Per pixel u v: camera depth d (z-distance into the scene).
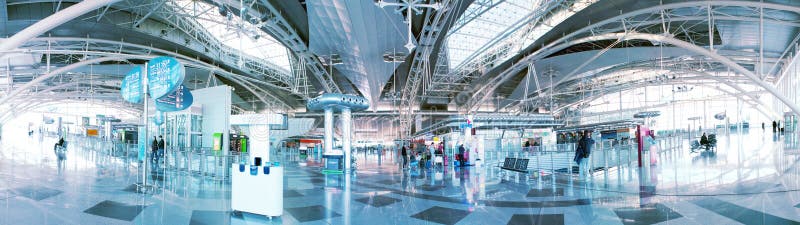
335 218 8.37
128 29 40.06
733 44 48.25
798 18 36.62
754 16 37.47
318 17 27.77
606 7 35.38
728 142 35.50
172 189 12.00
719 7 36.44
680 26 43.25
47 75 47.31
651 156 19.23
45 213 8.10
